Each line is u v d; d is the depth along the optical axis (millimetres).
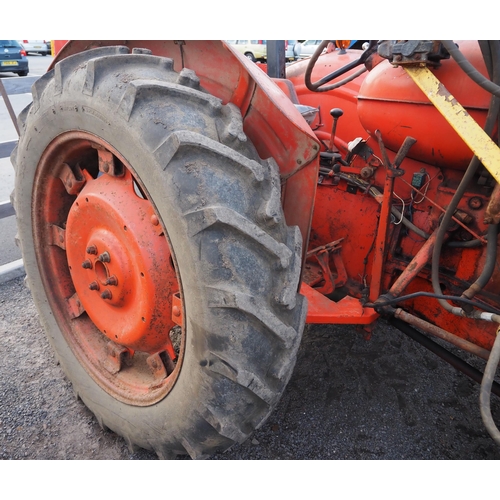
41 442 1927
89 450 1895
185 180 1254
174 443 1568
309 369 2340
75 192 1842
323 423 2025
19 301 2975
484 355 1576
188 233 1254
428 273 1761
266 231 1313
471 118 1316
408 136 1638
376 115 1724
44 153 1763
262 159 1480
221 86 1497
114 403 1817
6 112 6324
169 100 1348
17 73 11367
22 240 2039
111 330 1765
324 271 2086
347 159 2105
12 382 2254
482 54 1314
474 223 1600
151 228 1520
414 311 1864
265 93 1369
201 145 1255
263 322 1271
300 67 3025
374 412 2088
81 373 1986
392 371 2334
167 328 1620
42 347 2516
